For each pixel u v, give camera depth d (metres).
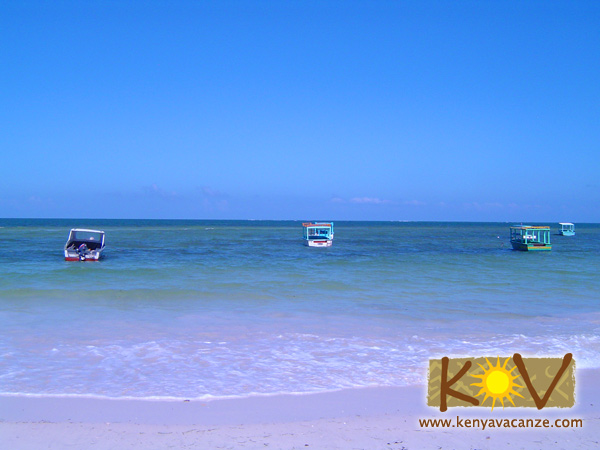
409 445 6.31
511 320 14.16
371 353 10.45
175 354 10.20
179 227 144.25
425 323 13.66
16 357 9.82
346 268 29.45
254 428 6.70
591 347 11.04
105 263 31.53
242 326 13.07
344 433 6.61
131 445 6.13
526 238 49.19
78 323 13.20
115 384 8.33
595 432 6.82
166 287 20.30
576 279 24.05
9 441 6.15
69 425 6.68
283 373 9.07
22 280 22.17
